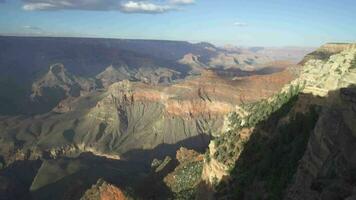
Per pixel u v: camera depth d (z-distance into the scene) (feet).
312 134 208.23
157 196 490.90
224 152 355.97
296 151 262.06
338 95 203.82
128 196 485.97
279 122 321.73
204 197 363.97
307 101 299.99
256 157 311.88
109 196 490.49
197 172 469.16
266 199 245.45
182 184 476.54
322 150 195.42
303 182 201.05
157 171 598.75
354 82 240.94
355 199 159.43
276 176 260.01
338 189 174.19
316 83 304.71
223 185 327.26
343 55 293.64
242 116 426.92
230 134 379.76
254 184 276.00
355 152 180.75
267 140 322.96
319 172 191.72
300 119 292.20
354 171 176.24
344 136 187.73
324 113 205.98
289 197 206.80
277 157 279.90
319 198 180.34
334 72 284.82
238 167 324.19
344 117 191.11
